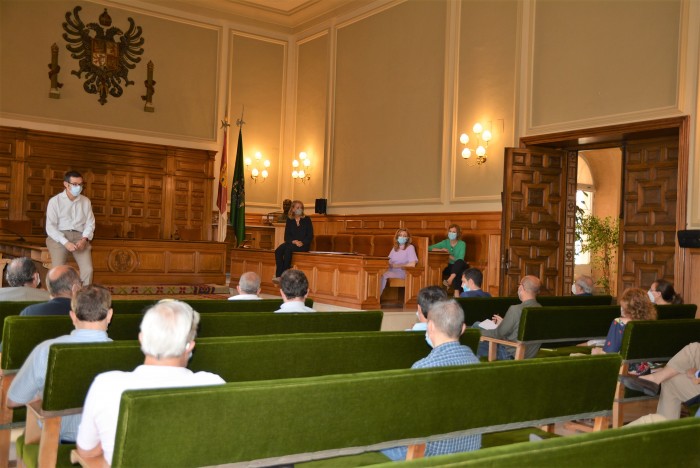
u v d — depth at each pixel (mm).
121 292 8750
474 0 10500
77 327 2699
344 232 13266
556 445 1573
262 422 1975
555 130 9047
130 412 1754
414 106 11719
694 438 1835
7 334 2934
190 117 14172
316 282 8766
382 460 2635
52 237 6762
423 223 11289
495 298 5695
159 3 13711
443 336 2682
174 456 1847
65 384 2393
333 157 13867
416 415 2285
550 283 9312
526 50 9562
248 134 14836
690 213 7348
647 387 3746
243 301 4602
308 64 14805
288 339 2941
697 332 4309
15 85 12305
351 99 13383
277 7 14367
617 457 1682
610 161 14922
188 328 2133
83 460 2152
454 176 10773
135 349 2500
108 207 13234
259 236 13992
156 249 9547
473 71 10477
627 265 8531
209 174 14320
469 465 1439
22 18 12359
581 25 8766
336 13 13758
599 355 2785
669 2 7660
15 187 12289
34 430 2730
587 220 13992
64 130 12781
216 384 1955
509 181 9000
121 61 13359
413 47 11781
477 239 10094
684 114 7418
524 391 2545
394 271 8383
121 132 13375
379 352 3223
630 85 8078
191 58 14180
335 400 2096
